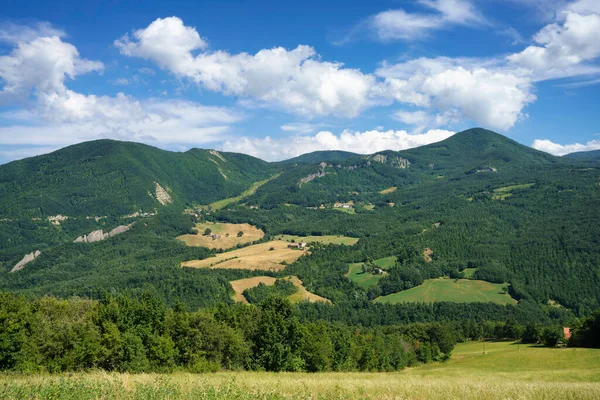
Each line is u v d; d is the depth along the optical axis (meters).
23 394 18.77
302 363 55.91
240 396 20.81
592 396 26.39
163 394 19.86
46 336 42.41
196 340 51.78
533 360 83.44
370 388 27.88
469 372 70.56
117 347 43.22
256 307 67.94
